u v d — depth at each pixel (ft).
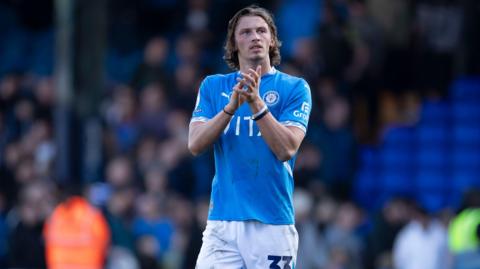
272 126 68.33
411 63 196.44
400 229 153.69
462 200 126.93
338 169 173.99
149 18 210.18
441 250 143.13
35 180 167.73
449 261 132.16
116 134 185.57
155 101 183.42
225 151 71.15
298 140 69.62
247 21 71.77
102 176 168.66
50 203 151.23
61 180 153.69
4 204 175.32
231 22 72.79
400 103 196.13
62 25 163.53
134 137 182.91
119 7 210.38
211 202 72.02
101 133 167.63
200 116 72.28
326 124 177.47
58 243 144.15
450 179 188.75
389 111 195.31
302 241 149.69
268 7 206.18
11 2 218.59
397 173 189.88
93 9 159.84
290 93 71.51
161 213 161.79
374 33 191.52
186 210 160.86
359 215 167.94
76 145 159.94
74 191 145.38
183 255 152.66
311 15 202.90
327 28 186.60
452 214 144.46
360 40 189.47
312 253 149.79
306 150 168.66
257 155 70.44
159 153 173.37
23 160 178.70
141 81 189.67
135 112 187.83
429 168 189.88
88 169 161.07
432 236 143.95
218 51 198.70
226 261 70.85
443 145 191.31
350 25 188.44
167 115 183.21
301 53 184.24
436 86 197.57
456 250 124.06
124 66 206.80
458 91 195.31
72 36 160.45
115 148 173.27
